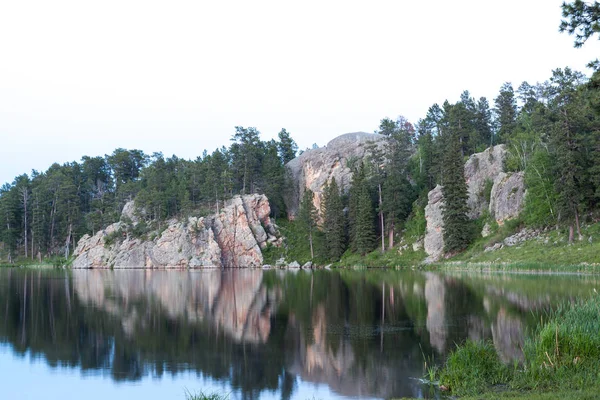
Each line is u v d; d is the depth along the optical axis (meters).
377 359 26.14
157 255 136.25
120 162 190.12
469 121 130.75
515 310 37.72
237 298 53.84
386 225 113.38
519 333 29.89
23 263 157.50
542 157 82.88
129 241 142.88
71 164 197.12
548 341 20.05
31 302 52.12
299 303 48.50
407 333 32.19
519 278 61.09
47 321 39.88
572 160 72.94
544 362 19.06
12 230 160.62
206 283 75.50
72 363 26.97
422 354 26.75
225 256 134.00
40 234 160.88
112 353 29.06
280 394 21.33
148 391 22.16
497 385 18.78
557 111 86.56
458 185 91.69
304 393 21.31
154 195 145.88
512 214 88.19
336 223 116.81
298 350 28.86
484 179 102.88
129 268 137.62
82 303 51.03
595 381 17.05
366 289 58.50
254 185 153.12
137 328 36.50
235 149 152.12
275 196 148.75
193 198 153.00
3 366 26.34
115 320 40.06
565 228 77.44
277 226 141.62
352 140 158.00
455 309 40.22
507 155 100.44
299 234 134.75
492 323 33.53
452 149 93.00
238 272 106.50
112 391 22.25
